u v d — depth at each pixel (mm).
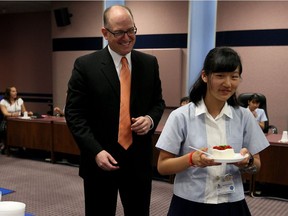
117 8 1560
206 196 1226
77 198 3658
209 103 1260
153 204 3504
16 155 5781
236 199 1243
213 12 5812
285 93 5332
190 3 5863
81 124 1590
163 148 1269
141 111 1692
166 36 6266
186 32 6090
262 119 4328
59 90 7547
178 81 6117
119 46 1575
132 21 1561
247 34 5535
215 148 1160
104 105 1611
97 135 1647
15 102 5996
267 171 3592
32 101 9109
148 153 1743
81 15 7031
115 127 1629
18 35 9102
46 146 5230
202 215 1230
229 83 1143
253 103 4211
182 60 6141
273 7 5301
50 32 8633
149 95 1725
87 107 1642
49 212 3254
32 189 3951
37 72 8953
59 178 4418
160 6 6266
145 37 6449
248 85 5594
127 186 1710
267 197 3730
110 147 1637
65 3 7195
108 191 1687
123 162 1660
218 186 1226
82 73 1615
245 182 4047
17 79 9273
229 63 1121
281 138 3766
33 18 8820
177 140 1265
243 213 1264
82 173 1704
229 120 1271
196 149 1211
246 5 5496
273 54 5371
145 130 1607
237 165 1164
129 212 1756
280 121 5402
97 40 6891
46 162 5301
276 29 5316
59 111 5938
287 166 3471
